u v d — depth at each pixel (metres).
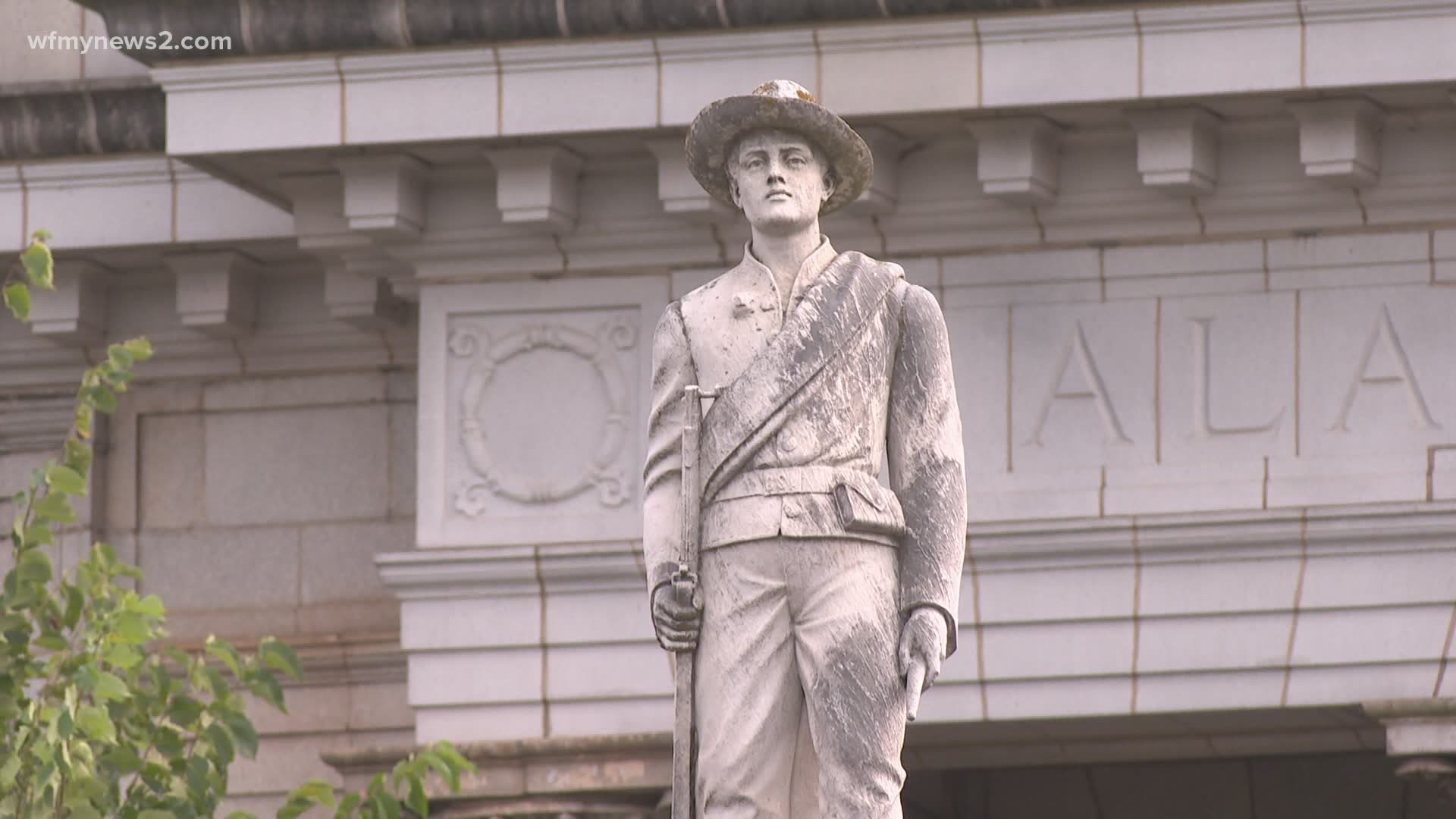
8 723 35.44
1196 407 40.53
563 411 42.03
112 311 46.81
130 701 35.91
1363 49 38.44
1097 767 48.44
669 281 42.09
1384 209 40.25
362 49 40.91
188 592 46.50
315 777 45.31
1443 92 38.97
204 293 45.94
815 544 21.39
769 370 21.67
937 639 21.33
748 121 22.20
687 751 21.41
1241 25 38.78
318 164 42.03
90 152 45.25
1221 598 39.88
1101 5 39.12
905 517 21.83
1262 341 40.53
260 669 37.47
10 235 45.47
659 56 40.16
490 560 41.56
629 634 41.28
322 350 46.47
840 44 39.69
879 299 22.06
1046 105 39.22
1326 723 40.84
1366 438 40.06
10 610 35.84
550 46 40.38
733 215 41.31
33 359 46.94
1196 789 48.09
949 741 42.25
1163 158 39.88
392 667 45.34
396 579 41.78
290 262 46.12
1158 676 40.00
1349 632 39.56
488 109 40.56
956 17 39.44
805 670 21.34
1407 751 39.09
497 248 42.25
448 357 42.44
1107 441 40.59
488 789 41.31
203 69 41.25
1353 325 40.38
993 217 40.97
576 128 40.31
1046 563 40.31
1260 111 39.81
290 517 46.47
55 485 36.38
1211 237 40.84
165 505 46.81
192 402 46.94
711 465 21.61
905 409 22.05
